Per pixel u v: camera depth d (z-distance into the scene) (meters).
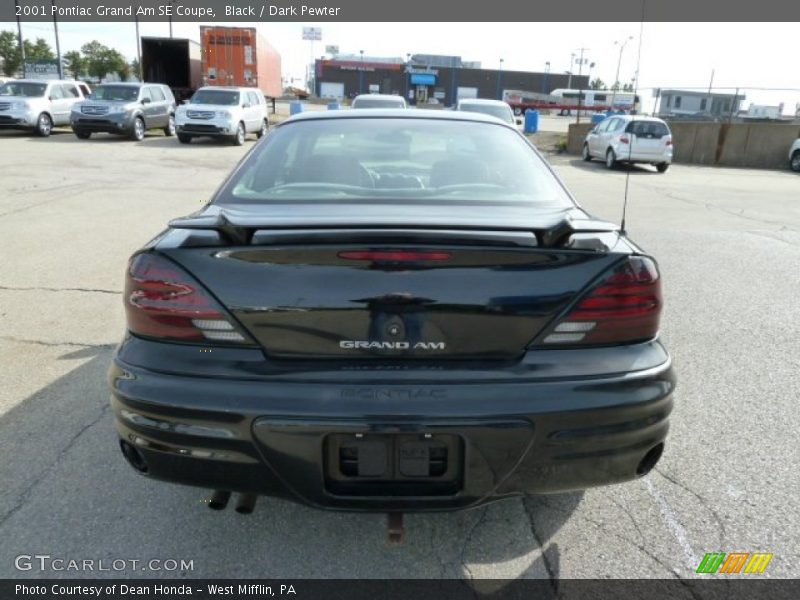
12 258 6.46
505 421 1.98
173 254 2.07
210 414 1.99
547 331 2.05
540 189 2.79
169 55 28.83
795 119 26.75
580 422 2.02
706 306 5.41
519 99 63.81
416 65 80.19
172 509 2.63
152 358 2.07
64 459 2.96
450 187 2.73
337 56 83.94
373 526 2.56
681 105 25.56
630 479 2.19
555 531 2.53
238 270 2.02
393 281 1.99
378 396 1.96
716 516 2.63
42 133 21.12
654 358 2.15
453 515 2.63
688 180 16.67
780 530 2.54
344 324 2.00
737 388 3.82
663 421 2.17
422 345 2.01
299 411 1.96
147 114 21.45
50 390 3.64
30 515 2.57
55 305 5.09
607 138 19.47
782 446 3.17
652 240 8.10
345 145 3.04
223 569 2.31
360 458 2.00
